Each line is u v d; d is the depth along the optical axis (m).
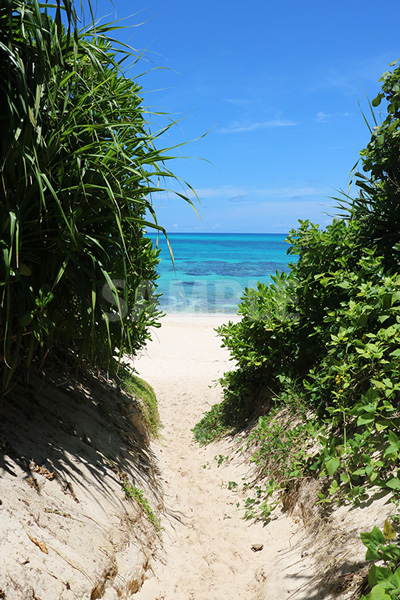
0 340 3.23
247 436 5.99
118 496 3.53
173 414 8.46
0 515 2.38
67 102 3.23
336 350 4.08
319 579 2.57
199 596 3.12
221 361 12.07
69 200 3.27
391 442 2.58
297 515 3.65
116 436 4.67
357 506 2.91
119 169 3.47
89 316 3.31
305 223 5.56
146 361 11.98
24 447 3.17
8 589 1.95
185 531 4.18
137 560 3.06
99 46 3.72
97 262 3.46
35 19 3.12
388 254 4.47
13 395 3.69
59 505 2.85
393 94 4.57
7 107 3.04
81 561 2.51
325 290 5.08
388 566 2.04
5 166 3.01
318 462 3.63
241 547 3.65
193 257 59.22
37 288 3.35
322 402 4.28
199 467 5.89
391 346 3.46
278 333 5.81
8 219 2.88
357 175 4.90
